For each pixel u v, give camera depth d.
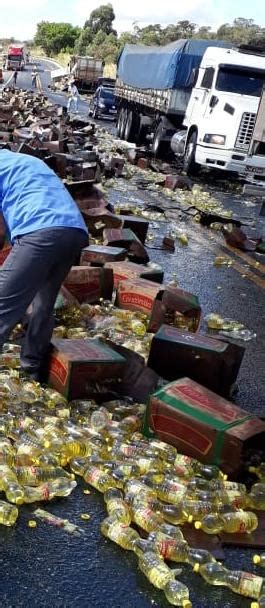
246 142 17.41
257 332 7.32
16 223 4.45
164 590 3.20
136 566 3.36
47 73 80.25
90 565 3.32
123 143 25.03
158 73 22.78
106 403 4.75
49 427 4.22
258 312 8.03
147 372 4.98
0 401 4.48
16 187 4.51
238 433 4.08
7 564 3.25
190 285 8.62
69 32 127.25
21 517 3.60
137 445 4.21
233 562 3.52
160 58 22.78
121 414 4.62
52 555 3.36
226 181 19.47
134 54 27.16
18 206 4.47
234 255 10.80
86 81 57.19
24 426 4.26
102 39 108.50
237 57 18.08
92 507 3.78
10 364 5.07
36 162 4.68
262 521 3.85
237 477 4.11
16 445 4.08
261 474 4.21
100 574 3.27
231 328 7.21
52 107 29.41
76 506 3.77
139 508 3.61
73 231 4.45
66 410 4.50
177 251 10.38
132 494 3.71
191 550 3.42
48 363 4.90
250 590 3.26
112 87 39.19
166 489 3.80
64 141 16.73
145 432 4.38
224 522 3.68
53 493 3.77
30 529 3.52
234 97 17.56
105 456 4.15
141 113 25.92
